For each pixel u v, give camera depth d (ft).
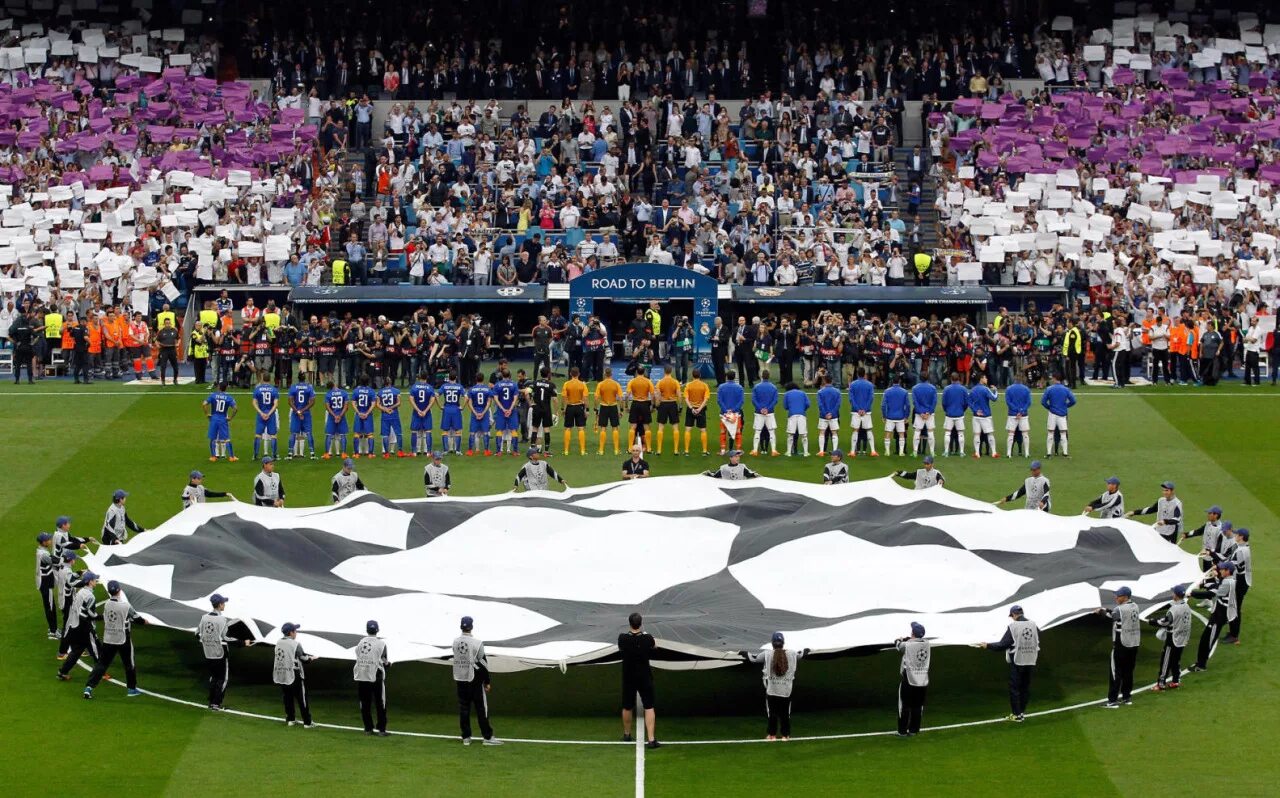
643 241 213.87
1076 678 107.14
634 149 226.99
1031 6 254.47
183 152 222.07
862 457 160.56
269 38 249.55
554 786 89.66
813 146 230.27
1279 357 189.57
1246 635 115.03
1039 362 186.29
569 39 250.57
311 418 164.55
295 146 225.35
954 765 92.84
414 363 186.60
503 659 96.48
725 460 158.71
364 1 249.75
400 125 230.68
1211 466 156.97
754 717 101.19
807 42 248.73
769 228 212.43
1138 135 233.96
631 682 96.12
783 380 185.57
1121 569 114.01
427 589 112.68
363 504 124.36
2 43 245.24
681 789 89.35
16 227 212.43
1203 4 257.55
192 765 92.02
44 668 107.24
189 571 111.65
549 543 121.19
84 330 185.47
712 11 251.80
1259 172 227.20
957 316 201.57
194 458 157.99
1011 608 99.09
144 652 110.73
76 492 147.02
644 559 117.60
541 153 228.43
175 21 252.21
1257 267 207.82
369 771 91.50
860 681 107.55
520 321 203.72
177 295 198.90
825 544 118.01
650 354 182.60
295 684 97.50
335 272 202.90
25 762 92.17
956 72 244.42
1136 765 92.73
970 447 164.86
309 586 111.14
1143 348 192.54
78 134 229.25
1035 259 208.74
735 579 113.91
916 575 112.68
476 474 152.76
